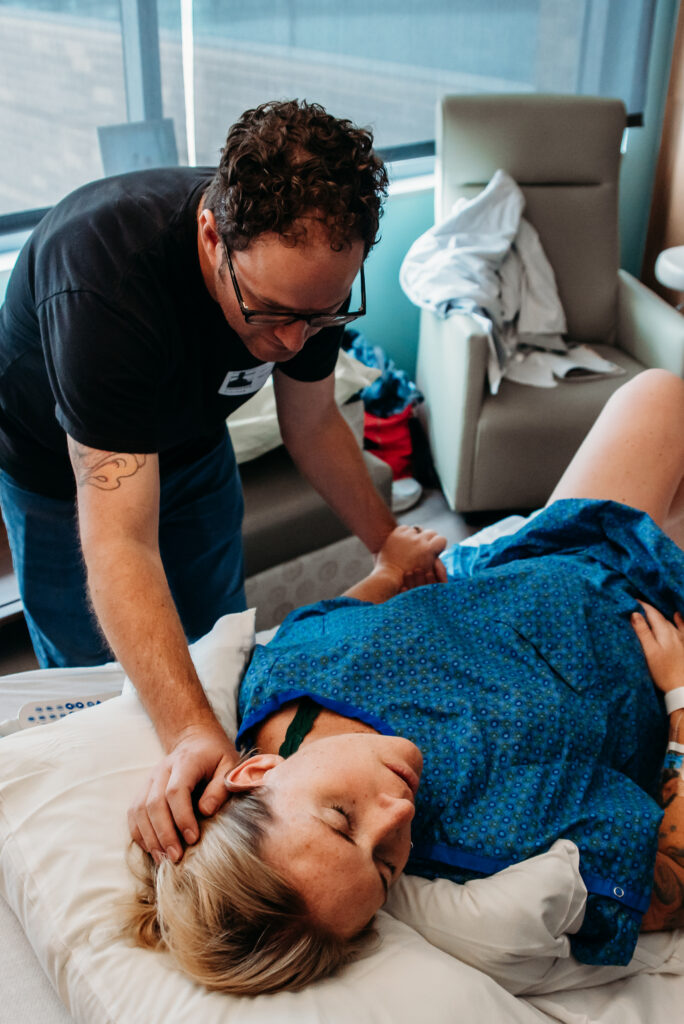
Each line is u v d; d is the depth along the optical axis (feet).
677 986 3.60
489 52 10.03
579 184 9.78
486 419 8.47
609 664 4.02
